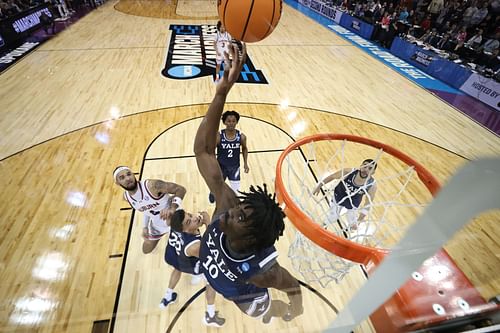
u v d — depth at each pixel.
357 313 0.58
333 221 2.30
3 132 4.12
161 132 4.28
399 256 0.44
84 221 2.86
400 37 8.11
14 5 8.17
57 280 2.31
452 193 0.36
